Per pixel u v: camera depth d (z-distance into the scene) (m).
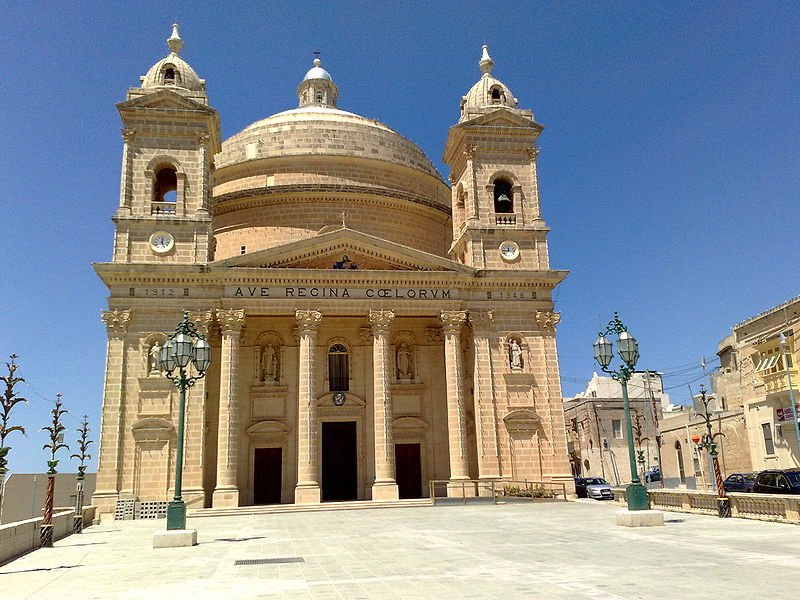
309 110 60.31
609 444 73.69
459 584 13.27
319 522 30.64
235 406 40.38
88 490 48.19
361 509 37.88
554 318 45.06
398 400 46.25
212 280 41.81
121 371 39.75
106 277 40.88
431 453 45.75
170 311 41.22
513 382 43.88
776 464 42.81
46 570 17.12
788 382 40.25
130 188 43.16
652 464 73.25
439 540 21.25
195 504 38.47
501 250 46.19
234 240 51.75
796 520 22.80
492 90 49.94
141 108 43.94
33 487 44.62
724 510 26.03
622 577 13.48
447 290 44.53
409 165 56.56
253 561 17.80
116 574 16.11
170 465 39.19
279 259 43.44
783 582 12.60
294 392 44.75
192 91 45.47
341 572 15.38
